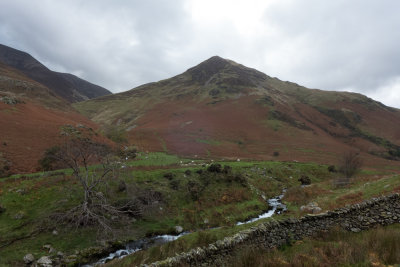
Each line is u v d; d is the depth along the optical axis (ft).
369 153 317.01
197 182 97.86
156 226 69.21
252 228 38.55
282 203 97.66
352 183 108.27
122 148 177.68
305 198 95.61
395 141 370.73
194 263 30.42
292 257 29.81
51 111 291.17
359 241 32.50
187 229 70.90
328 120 444.96
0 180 81.25
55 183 77.41
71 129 185.26
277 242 38.29
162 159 152.66
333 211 44.21
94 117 518.37
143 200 75.36
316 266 26.08
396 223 39.88
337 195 80.89
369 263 24.82
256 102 479.41
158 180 93.97
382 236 31.48
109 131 227.20
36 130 162.20
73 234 58.13
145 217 71.67
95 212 63.05
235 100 517.14
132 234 63.05
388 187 62.18
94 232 60.23
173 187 90.89
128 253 55.62
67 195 70.69
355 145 345.92
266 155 239.30
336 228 40.81
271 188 117.60
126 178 86.33
